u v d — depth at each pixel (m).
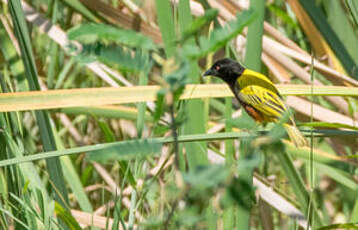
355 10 10.00
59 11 12.73
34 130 11.81
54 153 6.35
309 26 11.83
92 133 12.21
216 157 10.70
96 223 8.73
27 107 7.13
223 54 11.79
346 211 11.38
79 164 11.64
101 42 2.41
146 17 12.17
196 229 2.44
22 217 7.32
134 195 6.69
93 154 2.34
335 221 11.91
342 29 11.91
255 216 10.88
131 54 2.42
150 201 7.01
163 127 2.65
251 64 8.50
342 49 11.44
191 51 2.29
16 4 7.89
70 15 12.88
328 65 12.31
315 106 10.62
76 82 12.50
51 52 12.05
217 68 10.45
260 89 9.60
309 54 12.04
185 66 2.33
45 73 12.76
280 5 13.29
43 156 6.36
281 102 9.34
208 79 10.52
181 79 2.35
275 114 9.16
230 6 10.97
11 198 7.62
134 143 2.37
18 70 9.34
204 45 2.28
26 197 7.32
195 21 2.37
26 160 6.36
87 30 2.38
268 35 12.81
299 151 9.88
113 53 2.40
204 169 2.11
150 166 10.49
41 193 7.43
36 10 12.14
